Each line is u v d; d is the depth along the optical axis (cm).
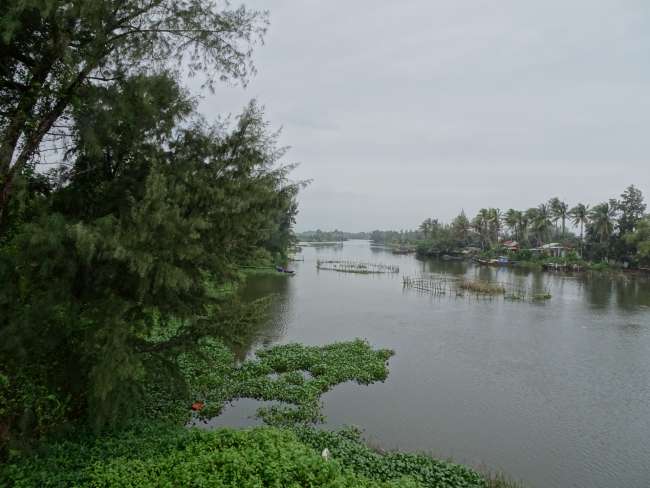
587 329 3234
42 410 1103
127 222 894
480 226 11106
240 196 1007
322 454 1152
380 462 1180
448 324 3372
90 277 956
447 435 1534
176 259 961
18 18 820
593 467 1358
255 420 1528
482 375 2181
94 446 1063
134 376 941
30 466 940
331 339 2819
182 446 1088
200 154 1078
